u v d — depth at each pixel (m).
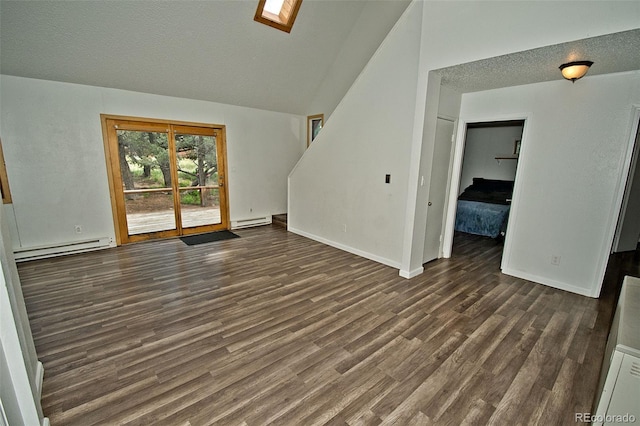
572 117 3.01
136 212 4.73
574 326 2.50
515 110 3.39
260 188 6.12
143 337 2.28
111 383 1.82
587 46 2.20
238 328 2.42
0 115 3.53
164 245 4.68
